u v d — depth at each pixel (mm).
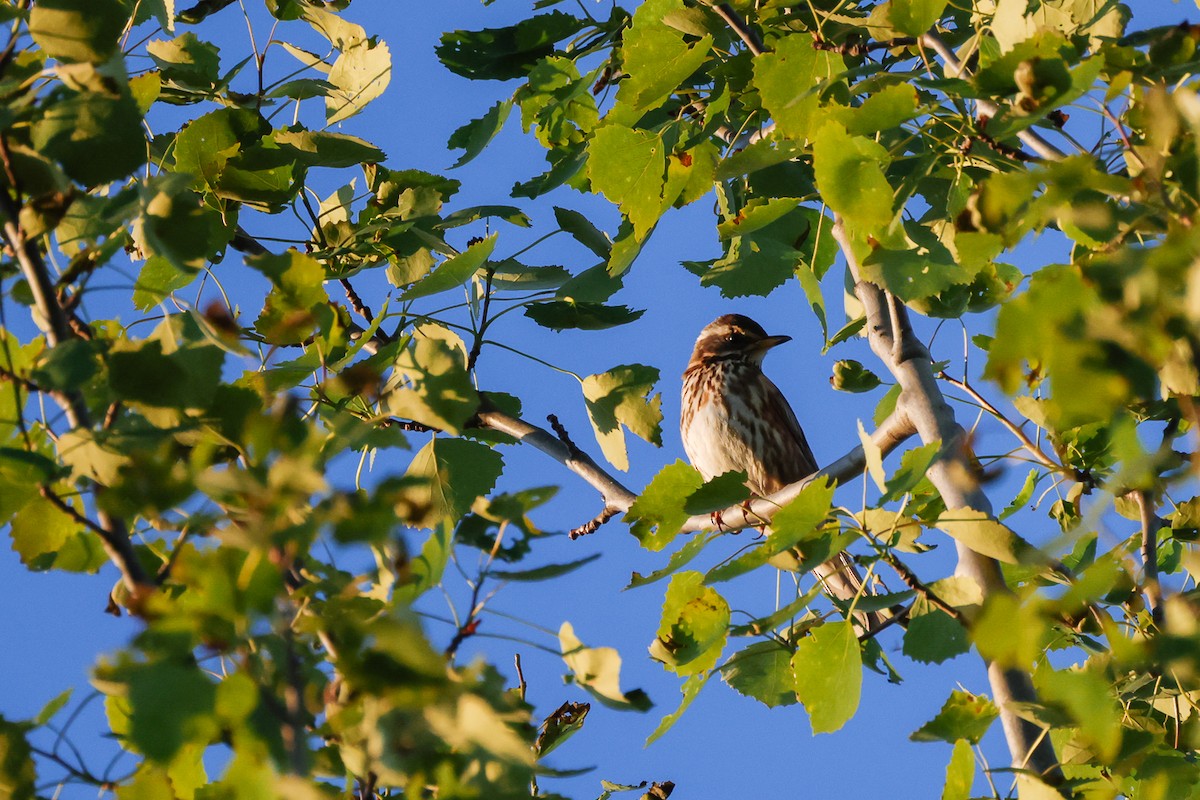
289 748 4941
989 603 5527
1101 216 6266
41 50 7492
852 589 12352
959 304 10453
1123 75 6898
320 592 5727
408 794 5535
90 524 5848
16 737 5738
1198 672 5977
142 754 4535
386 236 12586
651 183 11258
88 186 6727
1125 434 5160
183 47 12234
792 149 9820
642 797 10062
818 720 7973
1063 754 8547
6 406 6289
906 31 8891
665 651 8883
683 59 10703
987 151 8914
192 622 4852
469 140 12586
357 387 7258
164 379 6172
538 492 5934
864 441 7895
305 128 11914
